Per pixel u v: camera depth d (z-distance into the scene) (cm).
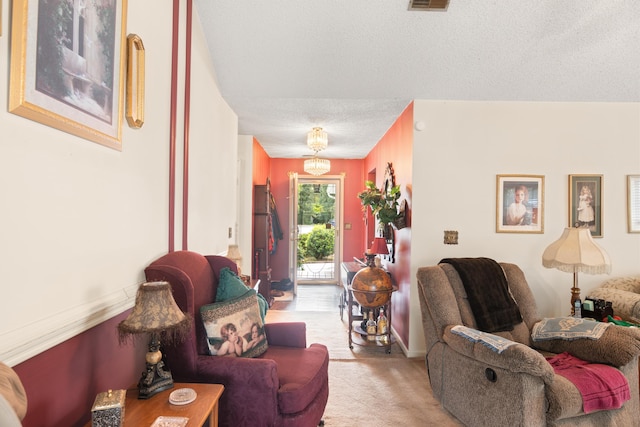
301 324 228
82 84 127
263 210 527
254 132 476
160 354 147
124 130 161
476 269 263
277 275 658
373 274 344
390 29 271
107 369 151
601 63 302
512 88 330
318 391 193
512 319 251
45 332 112
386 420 229
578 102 349
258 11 258
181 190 228
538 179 347
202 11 258
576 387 186
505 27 269
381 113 388
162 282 145
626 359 199
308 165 541
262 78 316
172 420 124
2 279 98
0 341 96
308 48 288
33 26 103
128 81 160
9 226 100
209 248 292
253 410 167
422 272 259
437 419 231
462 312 252
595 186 348
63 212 121
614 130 350
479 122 346
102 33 139
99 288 142
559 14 259
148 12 185
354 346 363
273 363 171
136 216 172
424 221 343
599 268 259
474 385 212
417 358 334
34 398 112
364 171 662
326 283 685
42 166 112
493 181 346
